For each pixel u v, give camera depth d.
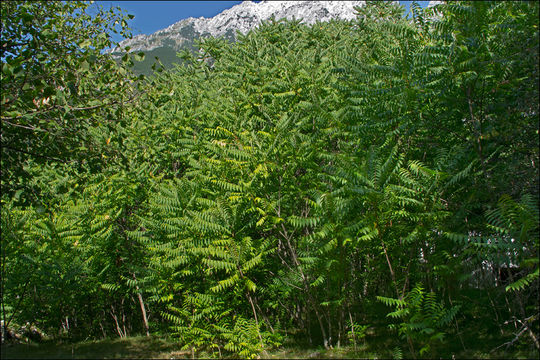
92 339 9.82
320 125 8.16
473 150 6.56
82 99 7.82
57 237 9.24
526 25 6.05
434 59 6.71
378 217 6.10
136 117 12.01
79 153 8.16
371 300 8.16
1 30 7.44
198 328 7.46
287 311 8.78
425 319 5.60
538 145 5.94
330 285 7.32
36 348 8.18
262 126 9.92
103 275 9.45
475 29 6.30
